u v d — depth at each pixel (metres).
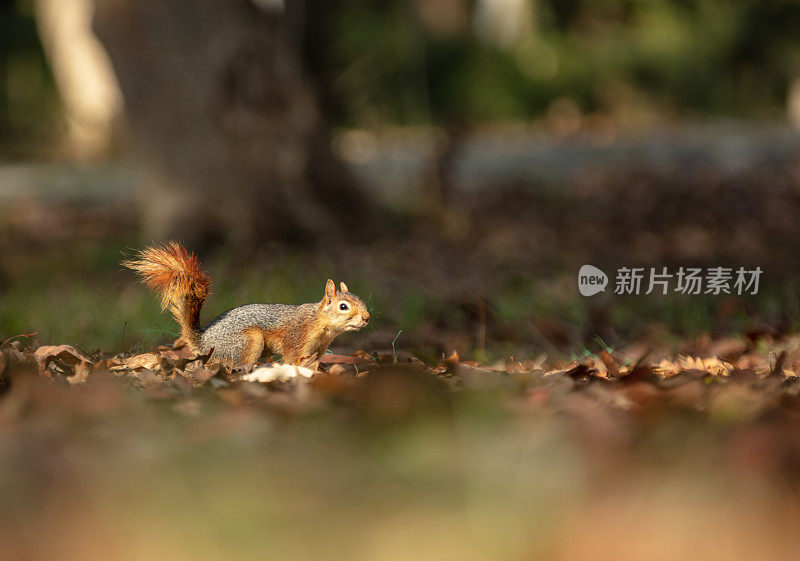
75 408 5.82
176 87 16.31
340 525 3.64
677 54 41.28
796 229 18.39
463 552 3.40
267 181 16.66
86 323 10.74
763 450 4.48
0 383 6.48
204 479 4.21
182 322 7.67
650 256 16.58
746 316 10.84
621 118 40.16
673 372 7.59
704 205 20.11
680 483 4.07
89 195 23.17
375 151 27.81
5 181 26.06
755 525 3.64
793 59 42.53
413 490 4.09
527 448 4.69
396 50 35.50
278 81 16.62
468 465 4.45
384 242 17.00
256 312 7.50
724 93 41.78
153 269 7.62
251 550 3.41
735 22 42.47
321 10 26.23
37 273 15.98
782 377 7.09
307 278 13.77
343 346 9.27
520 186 21.86
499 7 41.88
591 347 9.81
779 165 22.75
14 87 38.84
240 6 16.41
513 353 9.34
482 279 14.30
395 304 11.80
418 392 5.66
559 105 39.91
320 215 17.12
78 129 34.59
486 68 39.56
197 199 16.66
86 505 3.85
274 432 5.20
